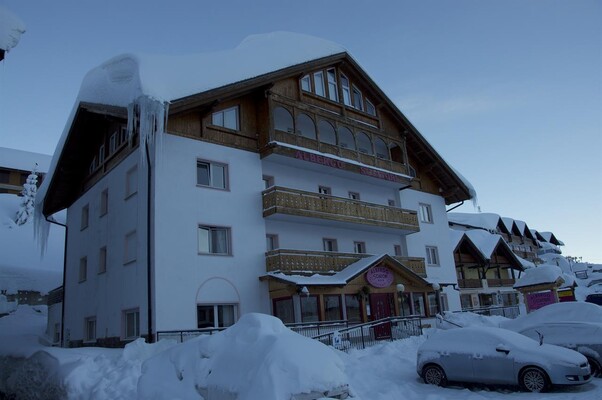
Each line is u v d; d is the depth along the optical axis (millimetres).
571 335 12023
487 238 44469
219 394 6988
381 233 26484
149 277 16875
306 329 17469
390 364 13477
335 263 21703
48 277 38500
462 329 11633
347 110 25750
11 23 12016
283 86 22656
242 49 22094
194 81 18188
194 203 18422
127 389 10211
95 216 22578
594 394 9516
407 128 28406
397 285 22438
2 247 42469
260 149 21234
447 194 31156
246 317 8414
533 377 10109
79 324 22516
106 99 18984
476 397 9742
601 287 59438
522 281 23078
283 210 20172
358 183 26203
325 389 6711
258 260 19828
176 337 16453
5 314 33188
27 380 14383
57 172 24688
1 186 59719
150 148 18078
